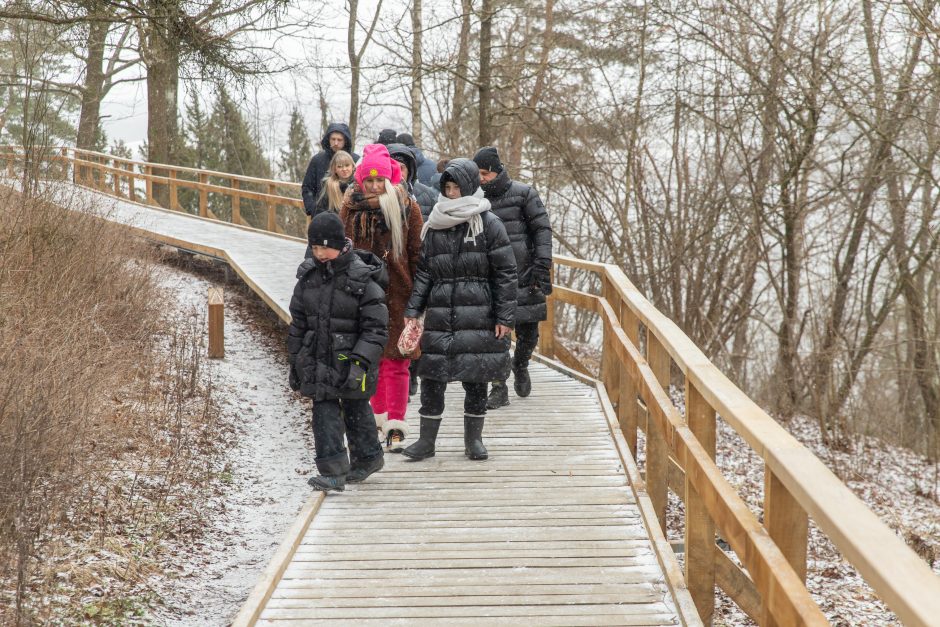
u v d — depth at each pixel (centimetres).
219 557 523
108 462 576
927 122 1303
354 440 515
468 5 1617
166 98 1958
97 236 891
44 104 840
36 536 438
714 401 310
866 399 1515
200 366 852
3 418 469
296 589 391
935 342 1505
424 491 514
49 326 627
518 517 474
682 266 1684
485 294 534
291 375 496
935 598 152
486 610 370
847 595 724
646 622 359
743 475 1067
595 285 2088
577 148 1730
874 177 1448
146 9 1151
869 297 1595
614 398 690
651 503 479
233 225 1661
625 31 1561
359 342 472
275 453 732
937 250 1487
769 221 1534
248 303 1253
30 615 378
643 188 1702
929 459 1350
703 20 1433
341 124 824
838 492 207
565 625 356
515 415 677
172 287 1216
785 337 1509
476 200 522
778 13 1375
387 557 424
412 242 575
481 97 1591
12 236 745
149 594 448
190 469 632
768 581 246
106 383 638
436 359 538
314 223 459
